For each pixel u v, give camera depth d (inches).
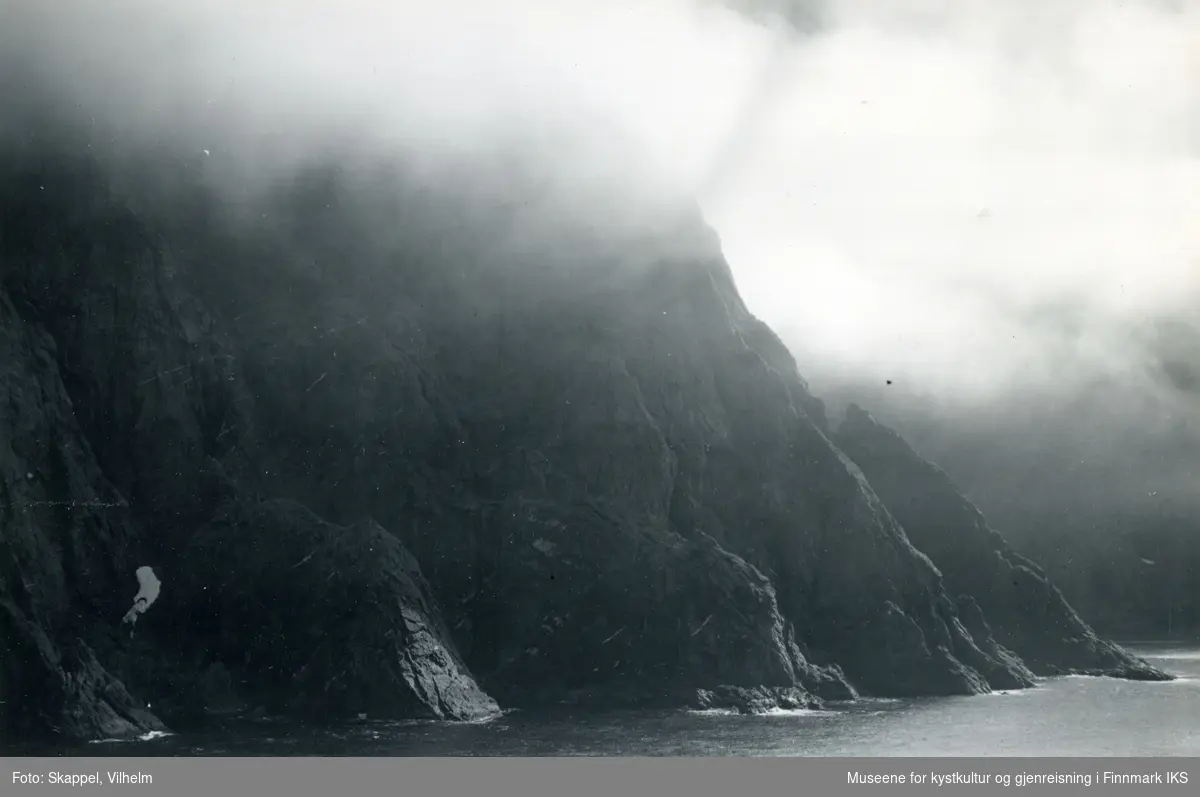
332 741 3870.6
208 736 3964.1
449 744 3838.6
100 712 3959.2
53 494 4630.9
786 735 4197.8
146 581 4731.8
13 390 4576.8
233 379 5285.4
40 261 5064.0
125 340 5059.1
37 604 4298.7
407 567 4800.7
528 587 5113.2
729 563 5280.5
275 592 4648.1
